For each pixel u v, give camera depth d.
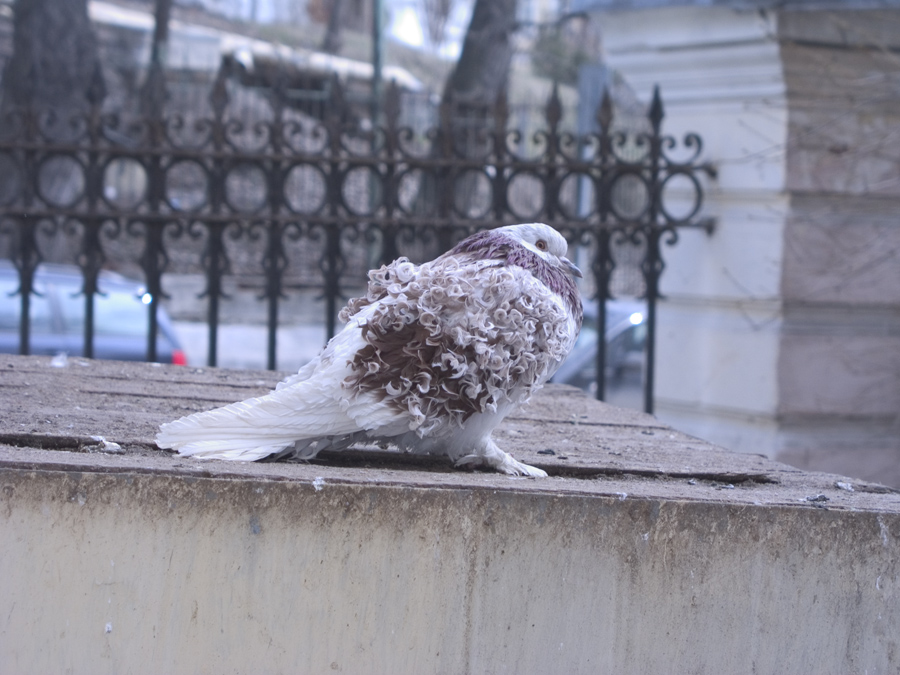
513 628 2.09
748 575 2.14
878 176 5.99
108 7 20.81
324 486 2.02
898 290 6.05
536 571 2.08
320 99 14.48
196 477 1.99
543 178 5.98
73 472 1.97
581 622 2.11
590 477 2.56
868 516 2.16
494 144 5.90
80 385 3.37
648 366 6.18
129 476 1.98
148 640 2.02
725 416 6.32
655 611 2.12
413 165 5.89
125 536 1.99
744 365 6.15
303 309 15.47
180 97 15.05
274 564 2.02
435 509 2.04
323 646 2.06
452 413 2.18
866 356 6.07
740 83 6.06
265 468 2.12
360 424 2.15
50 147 5.72
